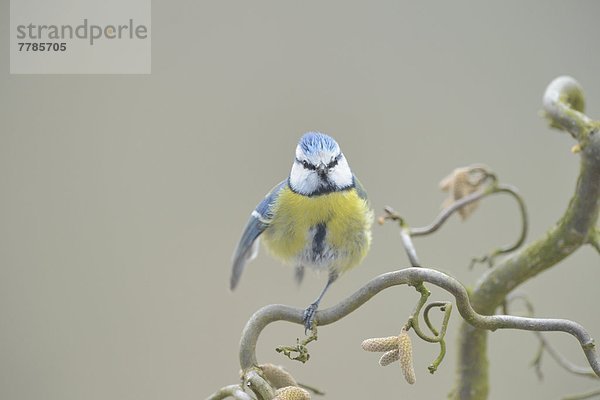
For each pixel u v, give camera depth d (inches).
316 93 398.3
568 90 213.6
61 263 378.3
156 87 398.9
